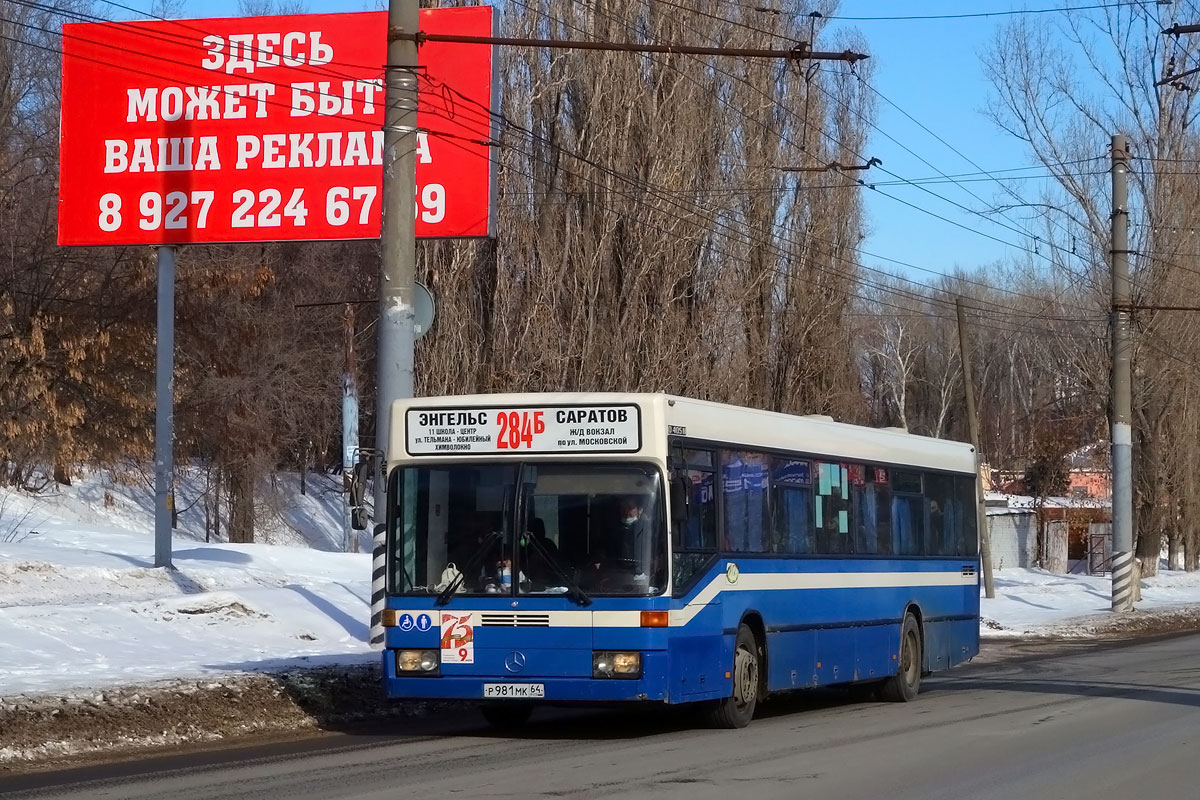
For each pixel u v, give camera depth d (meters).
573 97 30.14
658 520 12.02
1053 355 51.47
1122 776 10.26
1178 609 37.28
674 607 12.05
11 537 29.56
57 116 37.62
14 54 38.41
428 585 12.30
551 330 29.00
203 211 21.73
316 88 21.42
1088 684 18.70
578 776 9.96
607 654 11.83
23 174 36.81
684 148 31.09
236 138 21.66
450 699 12.12
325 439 47.84
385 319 15.48
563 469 12.23
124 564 24.05
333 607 21.03
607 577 11.95
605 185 29.95
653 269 30.36
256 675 14.64
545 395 12.36
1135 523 50.94
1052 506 60.53
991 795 9.34
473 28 21.25
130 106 22.05
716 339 32.28
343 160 21.30
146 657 16.05
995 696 17.23
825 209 36.53
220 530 46.09
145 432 35.06
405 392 15.45
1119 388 36.34
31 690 12.97
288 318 40.94
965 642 19.33
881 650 16.45
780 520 14.40
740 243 33.59
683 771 10.25
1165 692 17.33
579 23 30.09
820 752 11.46
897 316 75.00
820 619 15.04
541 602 11.98
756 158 34.12
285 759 11.05
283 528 48.03
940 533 18.72
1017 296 77.19
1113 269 36.34
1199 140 43.62
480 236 20.92
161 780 9.91
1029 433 79.62
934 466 18.66
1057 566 59.38
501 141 27.98
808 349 36.06
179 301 35.34
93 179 22.11
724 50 13.84
